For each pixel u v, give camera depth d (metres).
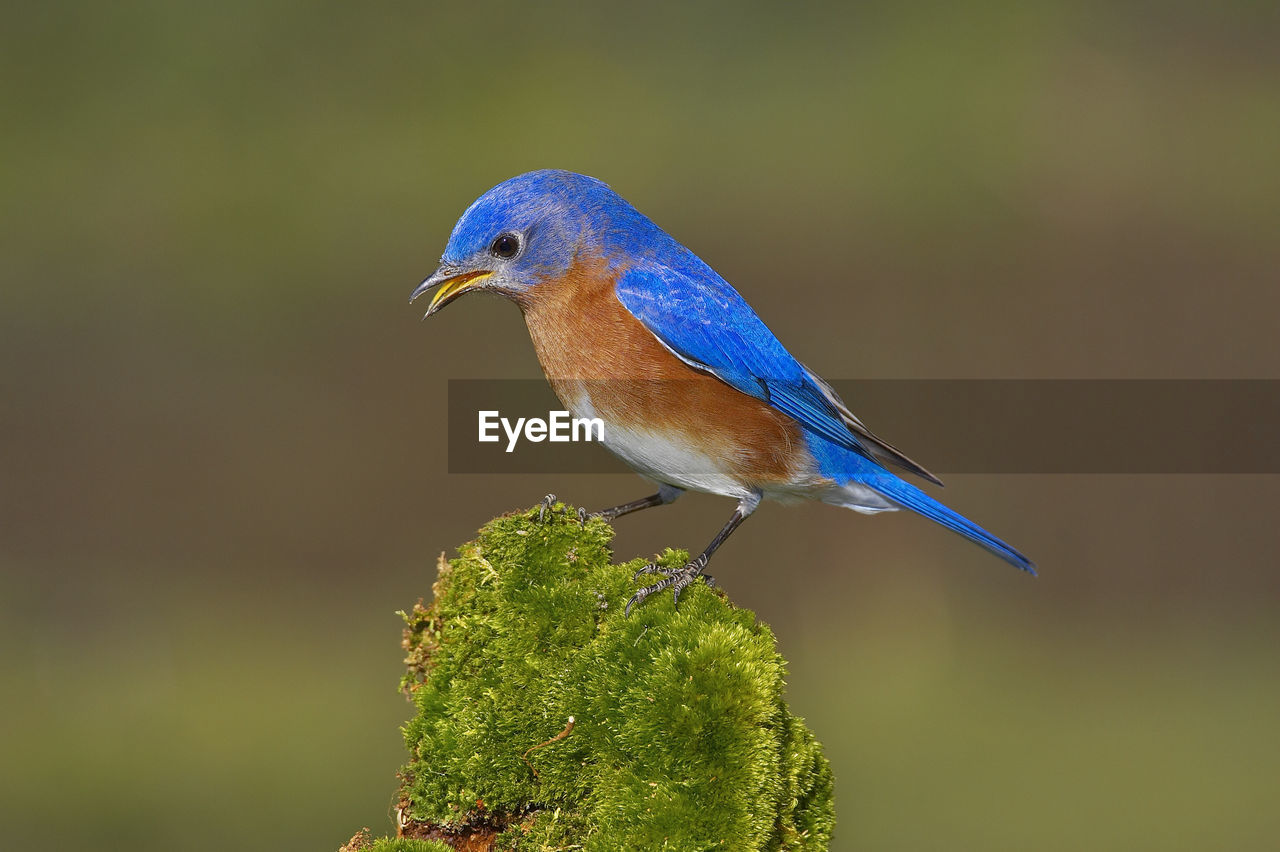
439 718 6.07
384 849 5.49
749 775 5.40
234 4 25.14
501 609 6.22
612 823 5.44
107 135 22.25
